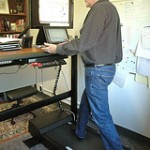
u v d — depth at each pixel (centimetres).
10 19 379
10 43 179
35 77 302
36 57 178
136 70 216
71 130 227
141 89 219
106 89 174
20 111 206
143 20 201
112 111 251
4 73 269
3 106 304
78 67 270
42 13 201
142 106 222
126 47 220
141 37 205
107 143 183
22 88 260
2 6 355
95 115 179
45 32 204
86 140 210
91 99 177
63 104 312
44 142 221
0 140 227
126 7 211
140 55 208
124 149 205
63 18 218
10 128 252
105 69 166
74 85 245
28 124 246
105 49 162
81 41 152
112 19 159
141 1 199
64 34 220
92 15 152
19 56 163
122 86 233
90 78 171
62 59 213
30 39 202
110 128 178
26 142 224
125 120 241
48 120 236
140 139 230
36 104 218
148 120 220
